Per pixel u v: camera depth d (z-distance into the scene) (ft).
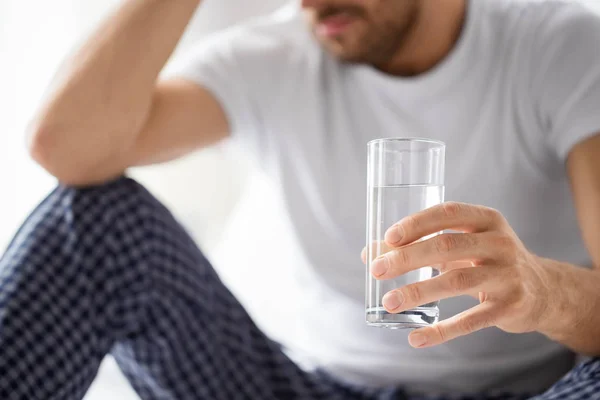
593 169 4.15
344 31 4.44
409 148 3.05
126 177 4.05
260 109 4.82
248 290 5.14
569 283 3.46
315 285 4.69
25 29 7.59
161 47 4.29
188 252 4.06
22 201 7.47
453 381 4.41
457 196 4.50
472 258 3.13
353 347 4.57
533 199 4.47
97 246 3.88
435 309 3.15
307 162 4.70
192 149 4.68
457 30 4.56
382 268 3.01
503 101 4.45
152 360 3.99
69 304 3.81
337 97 4.70
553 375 4.50
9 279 3.75
